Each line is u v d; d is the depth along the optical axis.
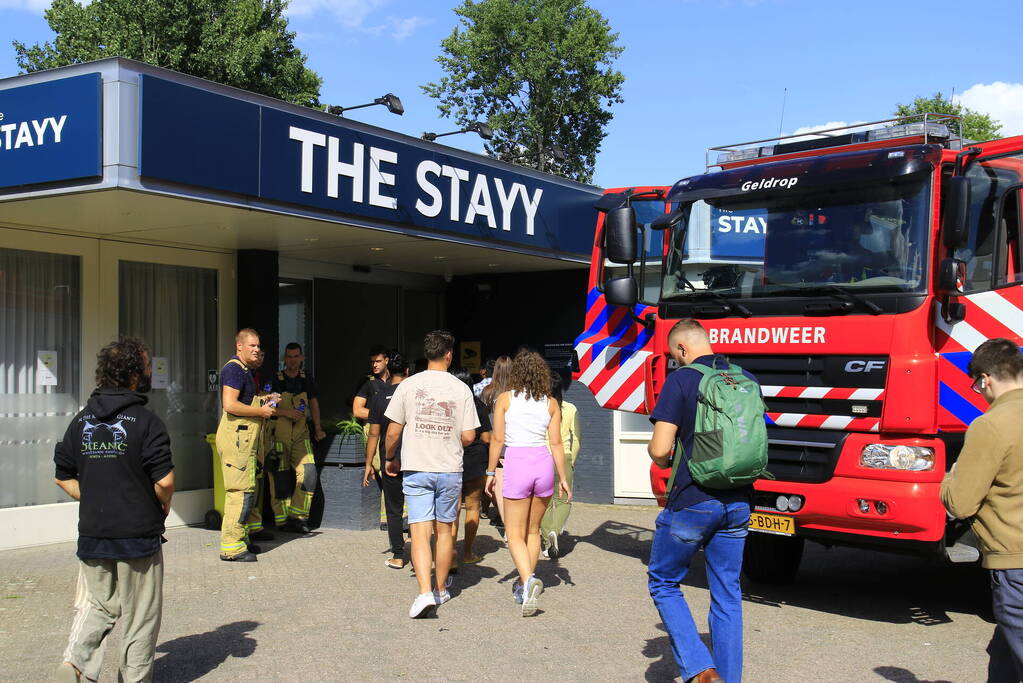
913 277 6.29
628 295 7.65
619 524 10.70
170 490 4.71
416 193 9.48
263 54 31.78
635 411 8.57
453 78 38.44
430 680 5.23
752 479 4.79
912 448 6.16
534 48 37.47
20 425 8.87
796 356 6.71
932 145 6.51
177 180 7.25
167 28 29.98
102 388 4.78
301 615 6.60
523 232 11.02
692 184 7.50
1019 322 6.63
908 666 5.54
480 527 10.50
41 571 7.81
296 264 11.84
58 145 7.12
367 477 8.46
